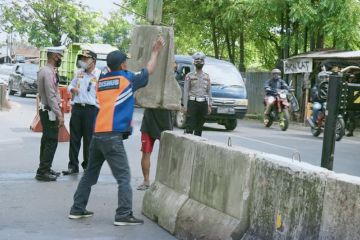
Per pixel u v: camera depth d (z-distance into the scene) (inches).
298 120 965.8
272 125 882.8
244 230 207.0
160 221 259.3
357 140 665.6
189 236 232.5
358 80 707.4
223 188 221.3
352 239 161.9
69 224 260.4
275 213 193.0
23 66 1315.2
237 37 1219.9
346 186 165.5
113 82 255.9
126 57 263.4
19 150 473.7
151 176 378.0
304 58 925.2
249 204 207.2
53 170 382.6
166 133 275.4
